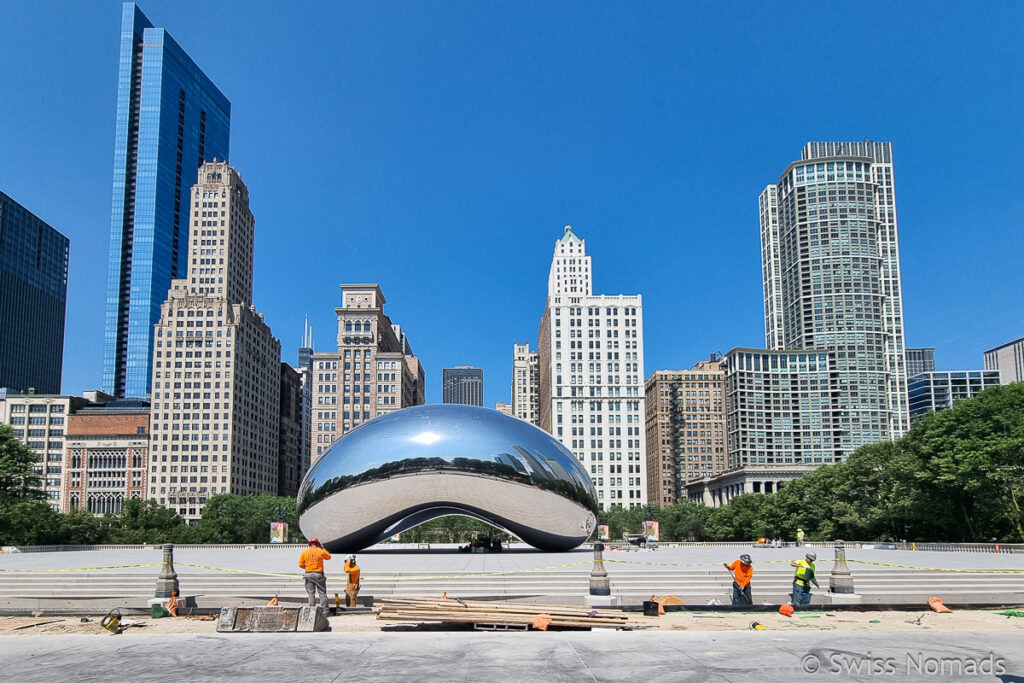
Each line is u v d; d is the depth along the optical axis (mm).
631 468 172750
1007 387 58406
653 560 32500
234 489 162250
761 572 26406
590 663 12906
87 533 76375
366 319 171125
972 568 28234
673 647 14336
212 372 162250
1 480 70688
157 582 23031
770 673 12125
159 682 11852
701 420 198250
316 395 169375
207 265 181000
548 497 37812
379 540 40438
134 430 163375
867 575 26188
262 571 26016
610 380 176000
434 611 17469
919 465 59688
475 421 38344
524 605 18359
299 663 13141
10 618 21578
